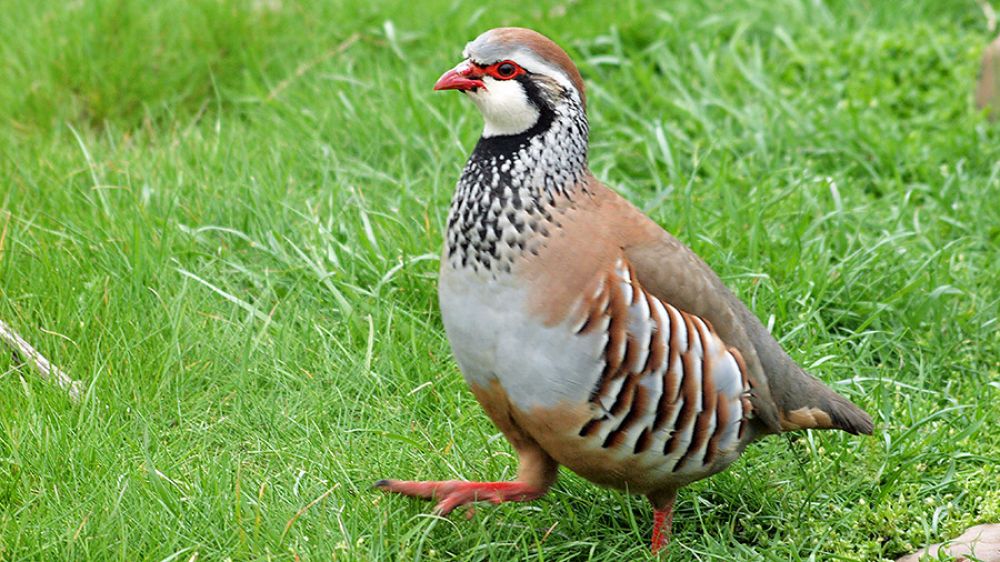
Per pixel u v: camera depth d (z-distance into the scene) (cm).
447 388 964
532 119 757
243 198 1153
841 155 1335
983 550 823
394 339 1014
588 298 735
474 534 823
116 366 945
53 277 1015
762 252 1126
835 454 937
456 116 1317
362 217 1101
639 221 781
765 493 897
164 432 906
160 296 1009
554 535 850
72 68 1381
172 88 1394
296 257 1092
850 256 1096
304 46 1462
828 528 861
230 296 1003
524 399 759
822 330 1042
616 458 775
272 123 1322
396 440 907
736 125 1385
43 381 916
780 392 837
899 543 853
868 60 1485
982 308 1094
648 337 745
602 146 1324
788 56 1505
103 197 1112
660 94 1397
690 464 793
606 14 1517
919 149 1345
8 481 833
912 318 1083
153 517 799
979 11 1623
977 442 952
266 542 791
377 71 1379
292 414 935
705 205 1197
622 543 859
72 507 811
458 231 759
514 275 741
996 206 1234
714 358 770
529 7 1534
